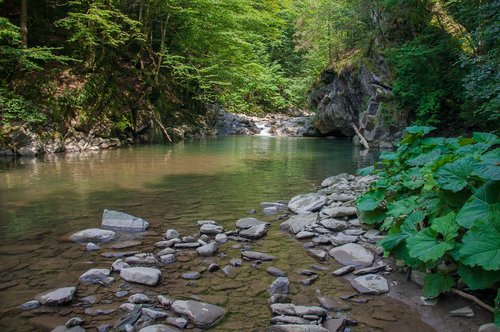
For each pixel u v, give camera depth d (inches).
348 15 617.0
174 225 185.5
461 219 111.2
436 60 470.9
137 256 143.8
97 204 221.0
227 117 903.7
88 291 118.4
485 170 112.4
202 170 342.6
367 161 403.9
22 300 112.1
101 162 382.3
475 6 351.6
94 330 97.9
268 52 1298.0
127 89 574.2
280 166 368.8
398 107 526.3
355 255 145.5
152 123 588.1
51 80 479.2
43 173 317.7
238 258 146.4
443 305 113.3
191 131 694.5
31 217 194.9
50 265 137.0
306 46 909.2
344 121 628.7
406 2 497.4
